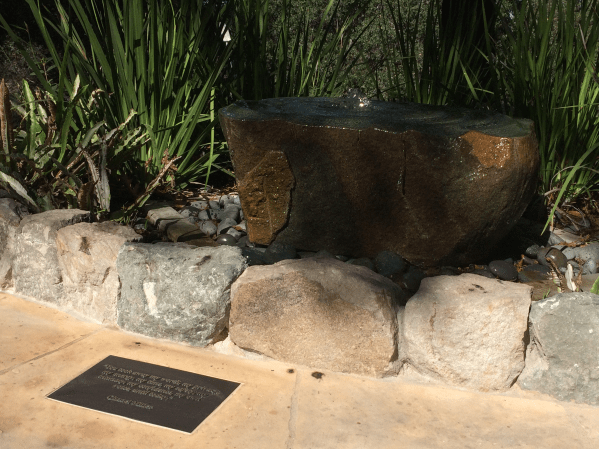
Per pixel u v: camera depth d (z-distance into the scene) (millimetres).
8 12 6070
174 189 4402
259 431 2029
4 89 3328
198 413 2109
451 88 4547
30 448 1906
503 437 2031
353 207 3201
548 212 4059
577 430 2074
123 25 4207
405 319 2350
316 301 2377
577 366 2203
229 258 2559
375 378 2365
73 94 3936
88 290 2803
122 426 2031
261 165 3234
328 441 1989
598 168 4125
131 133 3900
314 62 4938
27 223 2953
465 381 2299
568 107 3791
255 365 2447
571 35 3938
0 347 2523
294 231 3385
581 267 3266
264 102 3748
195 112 4219
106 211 3527
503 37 4570
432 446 1979
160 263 2580
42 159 3617
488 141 2895
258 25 4711
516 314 2221
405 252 3246
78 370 2367
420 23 9070
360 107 3611
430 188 3018
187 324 2557
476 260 3281
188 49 4418
